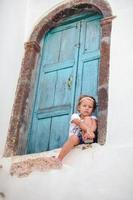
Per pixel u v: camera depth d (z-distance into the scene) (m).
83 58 3.42
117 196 2.35
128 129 2.58
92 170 2.53
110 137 2.62
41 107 3.40
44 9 3.85
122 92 2.77
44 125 3.29
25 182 2.78
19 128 3.24
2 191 2.86
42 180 2.71
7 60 3.57
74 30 3.68
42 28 3.75
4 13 3.78
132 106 2.66
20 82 3.47
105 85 2.90
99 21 3.55
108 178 2.44
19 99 3.37
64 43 3.65
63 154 2.68
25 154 3.21
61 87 3.40
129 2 3.21
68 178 2.59
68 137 3.00
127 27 3.06
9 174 2.90
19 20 3.81
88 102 2.86
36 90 3.51
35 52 3.65
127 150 2.48
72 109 3.19
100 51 3.24
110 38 3.11
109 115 2.72
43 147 3.17
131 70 2.82
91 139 2.66
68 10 3.70
